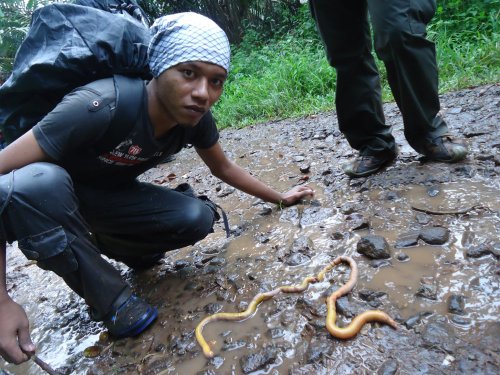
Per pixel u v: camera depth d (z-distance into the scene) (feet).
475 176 4.09
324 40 4.35
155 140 3.20
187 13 2.87
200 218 3.67
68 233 2.85
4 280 2.76
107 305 3.16
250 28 18.79
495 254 2.95
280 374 2.49
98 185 3.50
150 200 3.63
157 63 2.83
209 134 3.73
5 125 3.09
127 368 2.92
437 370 2.22
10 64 15.93
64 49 2.82
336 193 4.66
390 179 4.48
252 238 4.27
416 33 3.76
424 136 4.43
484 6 10.19
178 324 3.22
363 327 2.61
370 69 4.47
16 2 16.58
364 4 4.22
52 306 4.15
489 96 6.68
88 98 2.80
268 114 10.38
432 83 4.06
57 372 2.82
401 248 3.34
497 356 2.21
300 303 3.03
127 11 3.49
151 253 3.95
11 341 2.67
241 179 4.28
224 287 3.54
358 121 4.63
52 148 2.81
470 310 2.56
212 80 2.88
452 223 3.48
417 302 2.74
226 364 2.68
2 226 2.69
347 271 3.23
